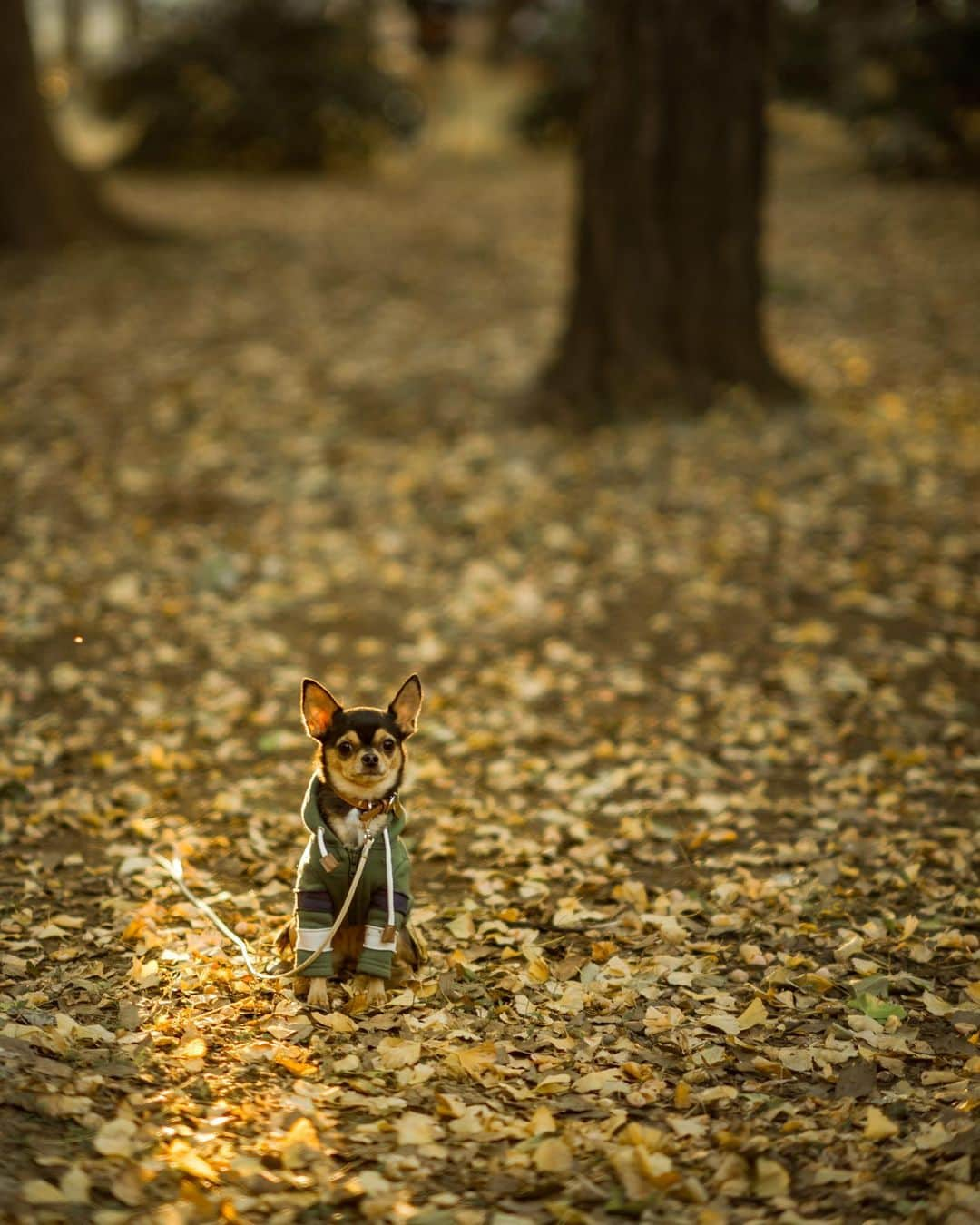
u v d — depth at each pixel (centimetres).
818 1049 488
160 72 2798
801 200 2341
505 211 2381
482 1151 424
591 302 1346
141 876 618
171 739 779
